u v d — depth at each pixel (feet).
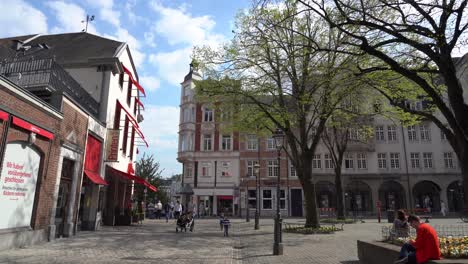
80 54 66.90
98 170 58.44
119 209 75.20
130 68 79.87
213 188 133.69
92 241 41.83
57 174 41.70
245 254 34.35
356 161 129.49
